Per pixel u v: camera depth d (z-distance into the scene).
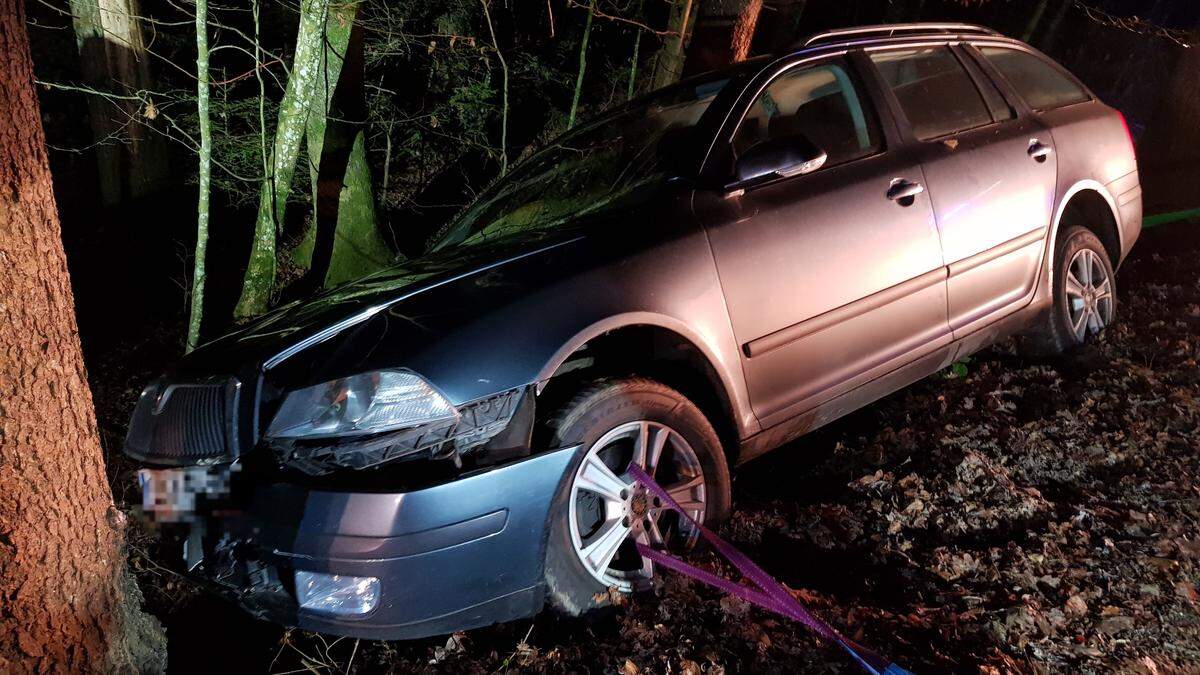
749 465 4.39
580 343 2.99
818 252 3.63
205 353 3.23
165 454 3.04
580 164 4.10
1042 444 4.13
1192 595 3.04
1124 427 4.20
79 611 2.50
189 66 10.89
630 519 3.14
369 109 10.37
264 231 7.02
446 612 2.79
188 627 3.54
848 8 17.14
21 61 2.23
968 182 4.22
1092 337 5.02
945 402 4.62
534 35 11.18
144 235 9.95
